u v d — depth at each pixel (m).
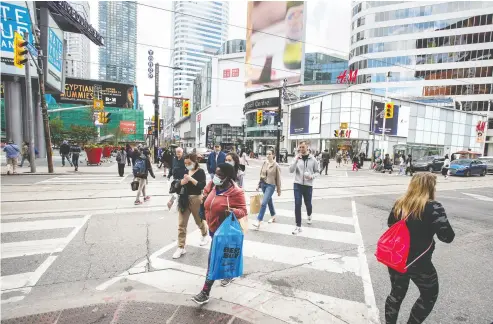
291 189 11.59
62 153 18.98
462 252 5.11
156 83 24.38
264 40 59.84
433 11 56.59
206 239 5.27
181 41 135.25
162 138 85.12
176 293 3.38
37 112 25.41
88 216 6.58
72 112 69.38
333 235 5.77
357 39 63.72
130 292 3.38
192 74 137.50
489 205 9.85
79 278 3.70
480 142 42.56
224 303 3.21
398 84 59.56
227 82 86.38
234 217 3.20
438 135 41.56
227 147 18.14
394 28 59.56
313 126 40.06
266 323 2.87
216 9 144.12
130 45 162.25
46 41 22.17
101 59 156.62
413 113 38.59
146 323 2.80
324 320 2.96
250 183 13.46
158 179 13.77
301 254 4.73
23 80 22.33
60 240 5.00
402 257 2.46
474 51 53.97
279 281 3.78
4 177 13.15
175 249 4.76
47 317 2.86
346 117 34.25
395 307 2.62
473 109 55.00
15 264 4.04
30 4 20.69
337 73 76.25
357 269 4.21
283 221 6.71
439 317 3.08
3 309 2.98
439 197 11.34
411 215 2.50
